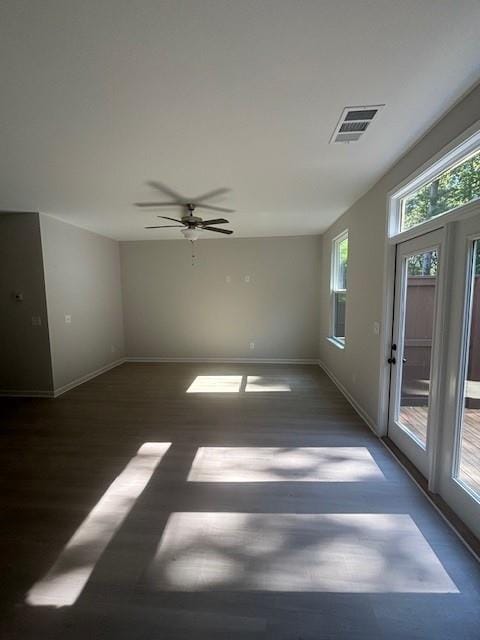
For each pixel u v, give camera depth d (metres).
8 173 2.78
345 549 1.73
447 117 1.90
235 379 5.12
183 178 2.95
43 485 2.34
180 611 1.40
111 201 3.64
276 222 4.93
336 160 2.57
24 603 1.45
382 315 2.95
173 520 1.96
